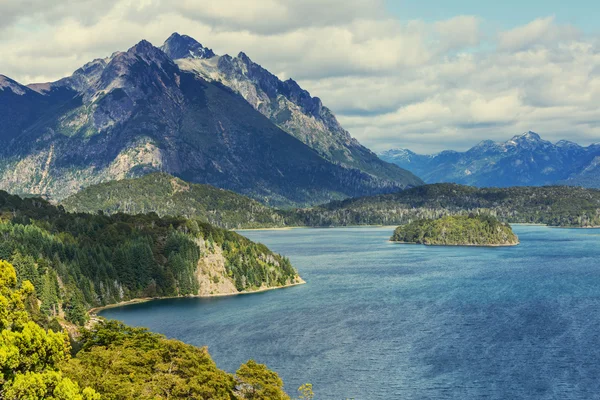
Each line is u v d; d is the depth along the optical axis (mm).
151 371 106188
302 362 160250
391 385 142750
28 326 86250
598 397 135625
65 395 80812
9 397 77750
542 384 143625
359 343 178375
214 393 102500
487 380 145875
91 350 113500
